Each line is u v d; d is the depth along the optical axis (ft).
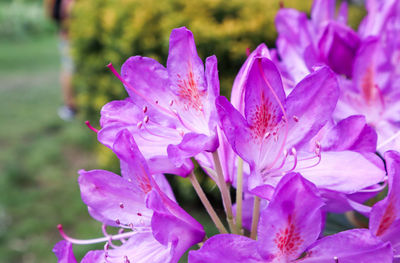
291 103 0.68
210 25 2.29
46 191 2.93
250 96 0.67
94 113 3.34
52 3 4.16
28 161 3.36
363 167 0.67
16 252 2.33
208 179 2.33
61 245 0.73
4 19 11.28
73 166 3.31
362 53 0.83
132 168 0.69
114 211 0.76
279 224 0.62
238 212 0.73
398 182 0.62
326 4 0.93
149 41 2.43
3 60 8.15
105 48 2.89
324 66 0.67
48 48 9.66
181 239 0.67
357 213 0.86
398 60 0.86
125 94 2.73
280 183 0.60
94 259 0.74
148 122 0.74
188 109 0.75
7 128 4.20
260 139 0.69
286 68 0.87
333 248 0.63
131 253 0.74
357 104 0.86
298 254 0.64
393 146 0.80
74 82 3.56
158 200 0.64
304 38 0.87
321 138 0.71
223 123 0.64
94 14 2.94
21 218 2.63
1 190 2.91
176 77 0.74
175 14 2.37
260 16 2.30
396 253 0.67
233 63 2.31
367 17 0.92
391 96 0.84
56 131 4.09
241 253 0.62
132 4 2.57
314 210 0.61
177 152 0.66
